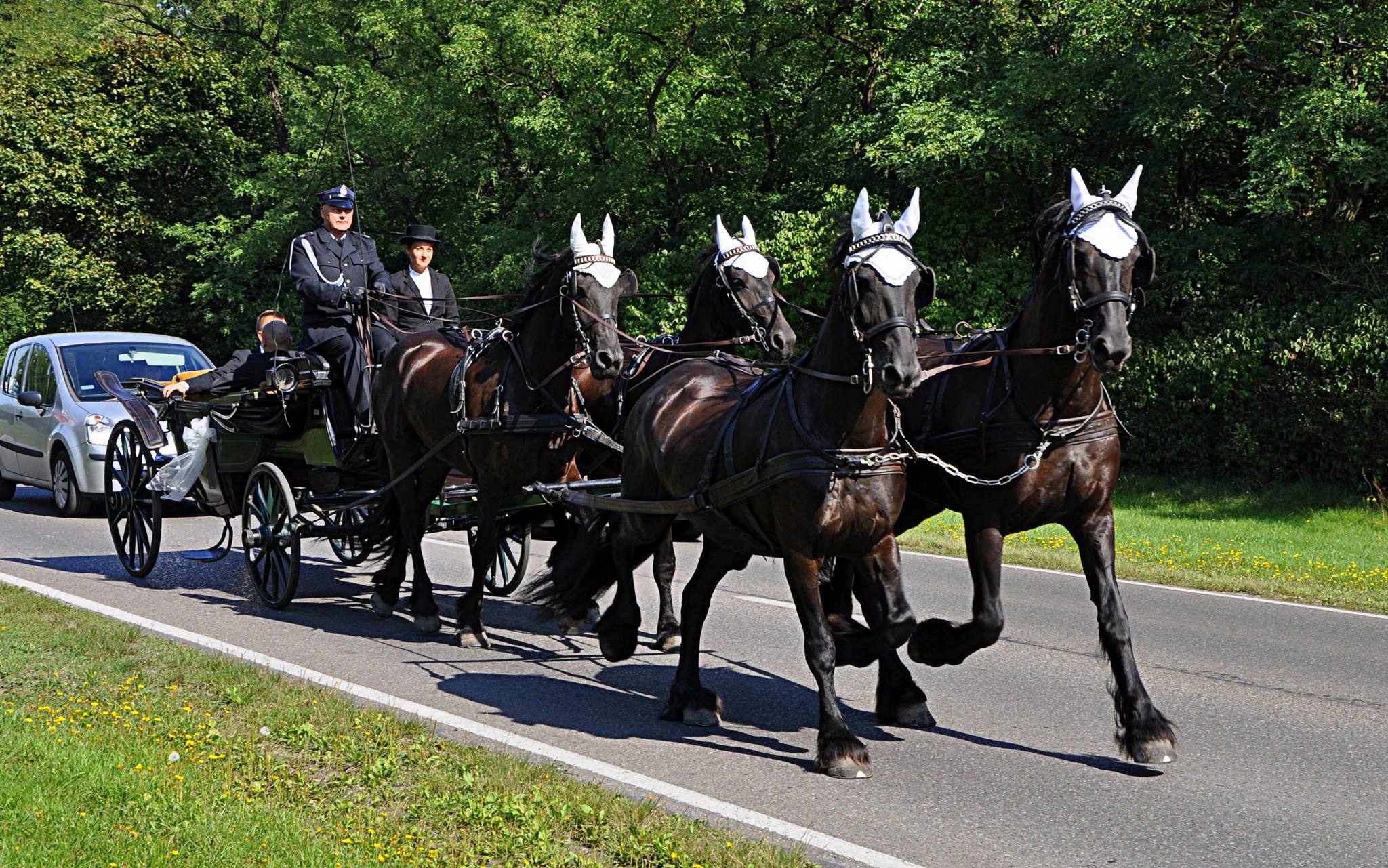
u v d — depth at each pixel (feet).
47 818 15.05
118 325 109.09
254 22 115.75
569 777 17.31
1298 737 20.31
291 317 97.81
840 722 18.29
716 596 33.14
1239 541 44.24
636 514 22.17
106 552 40.60
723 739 20.07
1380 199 62.34
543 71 79.71
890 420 18.47
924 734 20.51
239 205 110.93
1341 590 34.04
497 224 84.17
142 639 25.79
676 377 22.30
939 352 21.61
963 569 38.06
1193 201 66.18
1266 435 54.54
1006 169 66.74
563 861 14.32
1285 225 59.36
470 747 18.75
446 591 34.35
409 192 92.73
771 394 19.12
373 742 18.75
